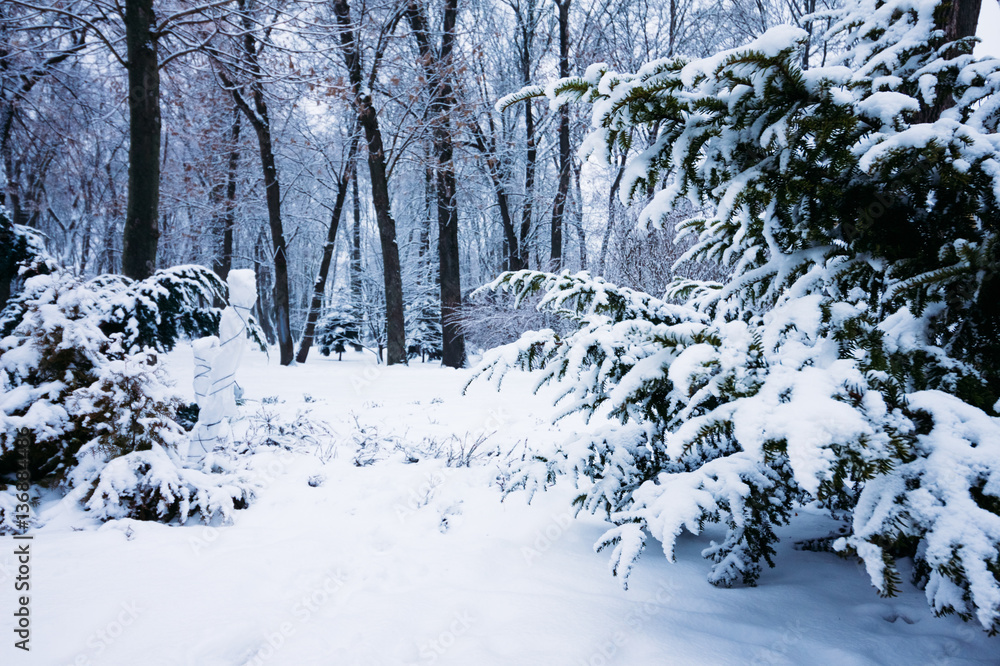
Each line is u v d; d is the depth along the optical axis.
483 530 3.15
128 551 2.76
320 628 2.03
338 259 28.12
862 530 1.61
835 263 2.22
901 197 2.15
